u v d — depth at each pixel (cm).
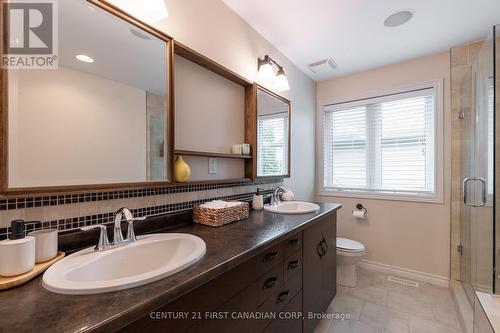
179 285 66
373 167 275
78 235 96
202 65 152
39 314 53
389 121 267
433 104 240
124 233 109
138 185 114
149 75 119
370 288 229
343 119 296
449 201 231
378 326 175
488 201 168
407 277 251
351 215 284
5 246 65
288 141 240
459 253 224
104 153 103
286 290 129
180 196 139
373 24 190
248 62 189
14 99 80
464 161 218
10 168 78
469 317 172
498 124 160
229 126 177
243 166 191
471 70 203
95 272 83
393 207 260
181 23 137
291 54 238
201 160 154
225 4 167
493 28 161
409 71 251
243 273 96
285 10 174
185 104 143
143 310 57
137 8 113
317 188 306
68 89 93
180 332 70
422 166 249
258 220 150
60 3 91
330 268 194
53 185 88
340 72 280
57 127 90
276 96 221
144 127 117
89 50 99
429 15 179
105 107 103
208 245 101
